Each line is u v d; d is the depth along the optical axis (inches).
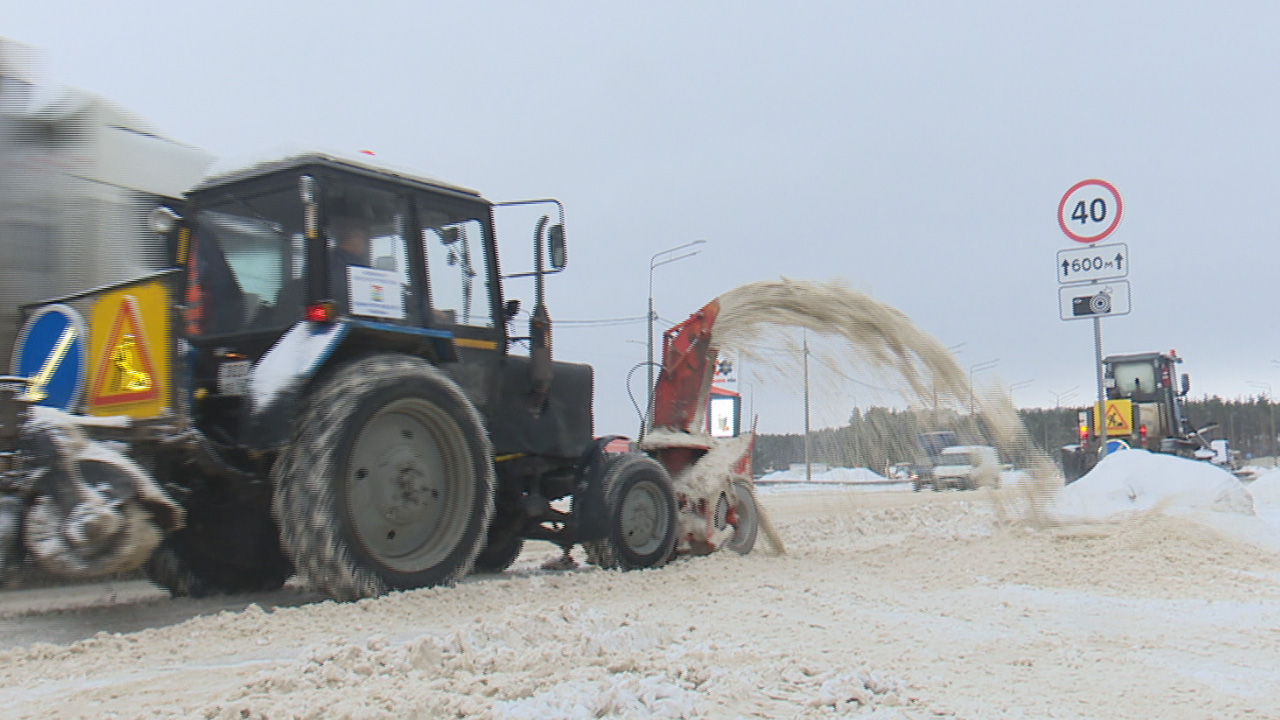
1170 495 366.0
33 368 203.9
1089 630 177.8
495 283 249.1
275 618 174.6
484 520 217.8
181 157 282.5
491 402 246.1
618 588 221.6
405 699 113.0
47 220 244.8
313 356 195.8
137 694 127.0
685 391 308.2
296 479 188.7
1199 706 128.6
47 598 226.5
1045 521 331.9
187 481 206.2
